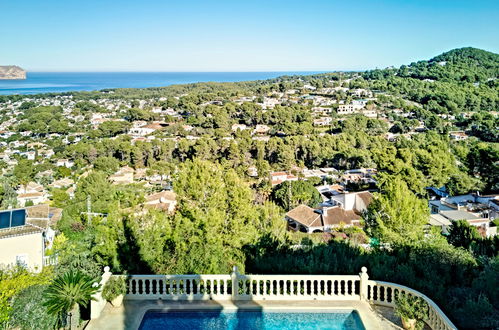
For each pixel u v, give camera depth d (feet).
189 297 38.68
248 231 61.62
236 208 62.59
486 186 162.20
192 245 46.83
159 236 47.39
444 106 445.37
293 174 238.27
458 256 43.11
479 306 30.37
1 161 305.73
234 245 59.26
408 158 159.43
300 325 35.42
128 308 37.04
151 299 38.78
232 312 36.91
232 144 265.95
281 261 45.62
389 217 63.05
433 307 31.89
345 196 135.64
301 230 128.06
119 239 46.14
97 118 539.70
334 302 37.88
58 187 236.22
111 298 36.63
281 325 35.53
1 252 66.23
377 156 166.09
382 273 40.14
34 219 79.30
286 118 417.90
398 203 63.10
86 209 119.65
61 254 67.00
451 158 172.55
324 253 46.60
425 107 446.60
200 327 35.12
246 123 441.68
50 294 33.01
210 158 279.69
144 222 49.14
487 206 127.13
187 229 49.32
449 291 35.55
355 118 374.22
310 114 428.97
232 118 473.26
